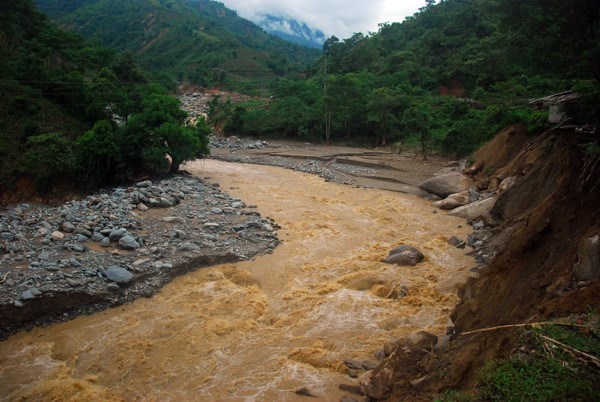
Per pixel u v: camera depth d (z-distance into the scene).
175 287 14.88
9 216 19.95
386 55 68.38
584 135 16.39
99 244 16.86
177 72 99.75
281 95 60.03
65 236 17.22
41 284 13.42
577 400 5.39
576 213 10.75
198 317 13.13
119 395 10.06
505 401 5.89
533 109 27.34
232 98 75.69
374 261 17.12
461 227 20.83
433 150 38.41
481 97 43.25
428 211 23.56
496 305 9.99
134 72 50.03
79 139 25.55
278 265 16.72
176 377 10.61
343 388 9.83
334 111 47.78
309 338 12.12
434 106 45.50
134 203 21.86
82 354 11.50
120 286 14.14
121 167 25.75
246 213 22.09
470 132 33.47
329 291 14.79
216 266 16.42
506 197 19.69
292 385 10.16
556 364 6.00
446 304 13.55
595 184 10.80
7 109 27.56
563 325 6.69
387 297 14.38
